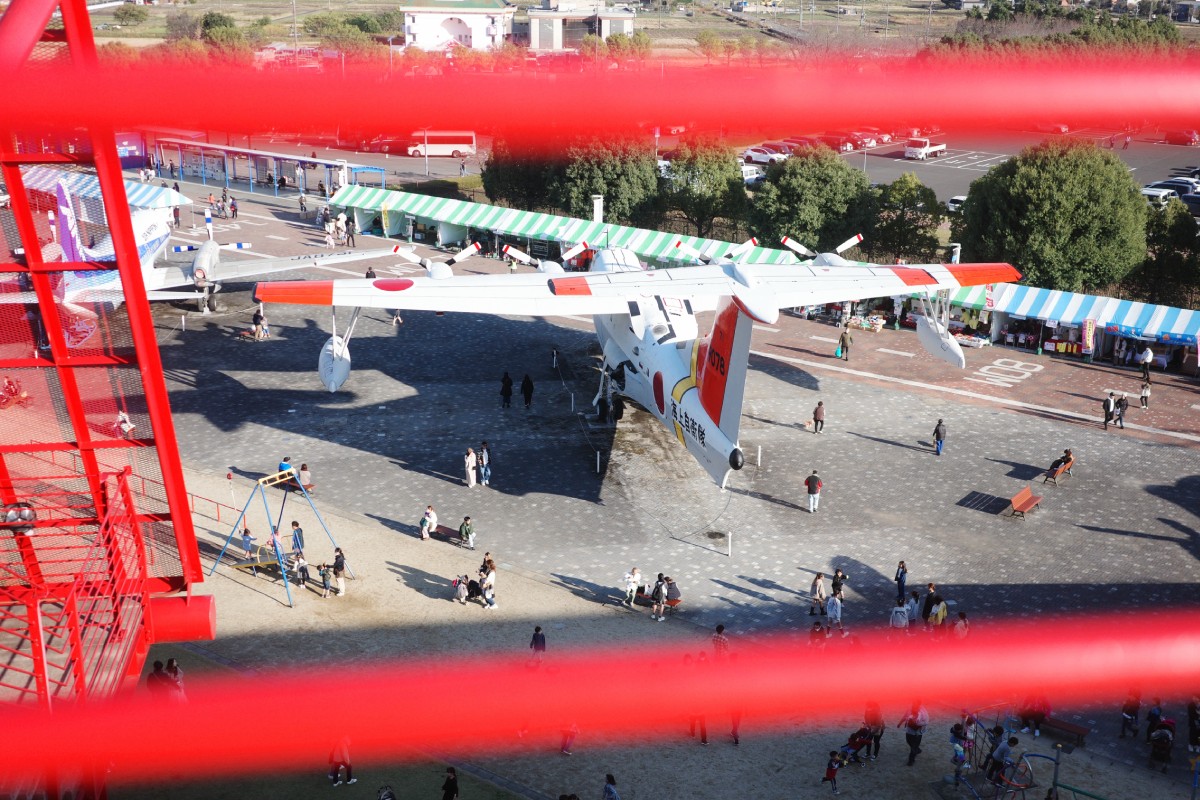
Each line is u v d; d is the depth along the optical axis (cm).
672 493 4175
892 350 5709
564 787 2666
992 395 5109
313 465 4378
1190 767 2734
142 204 6788
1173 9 15525
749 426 4747
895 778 2712
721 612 3397
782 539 3838
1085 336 5416
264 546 3709
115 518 1975
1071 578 3556
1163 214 6169
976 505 4066
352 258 5784
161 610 2002
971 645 808
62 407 2572
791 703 821
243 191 9056
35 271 1720
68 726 821
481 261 7150
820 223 6744
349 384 5222
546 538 3847
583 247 5250
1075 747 2817
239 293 6606
